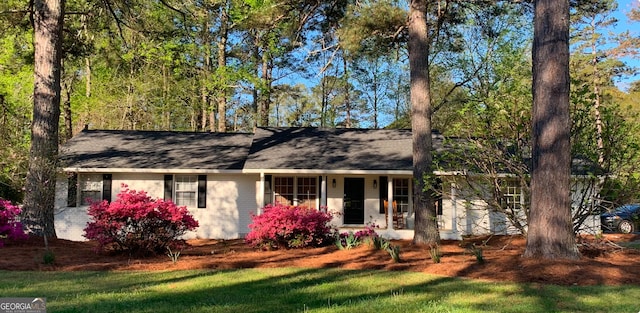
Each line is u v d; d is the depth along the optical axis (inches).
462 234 693.3
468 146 455.5
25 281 304.2
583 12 592.7
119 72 845.2
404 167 704.4
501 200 482.9
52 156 522.9
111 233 422.9
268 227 472.1
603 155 422.9
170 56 841.5
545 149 346.6
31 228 503.8
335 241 492.4
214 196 726.5
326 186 754.2
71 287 287.7
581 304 239.8
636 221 730.2
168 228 448.5
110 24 642.8
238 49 1029.8
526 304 239.8
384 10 549.3
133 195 437.1
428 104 528.1
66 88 1012.5
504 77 914.7
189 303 246.4
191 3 670.5
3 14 597.9
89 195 703.7
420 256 416.2
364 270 353.1
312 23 623.2
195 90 1110.4
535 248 348.8
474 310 227.6
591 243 424.5
